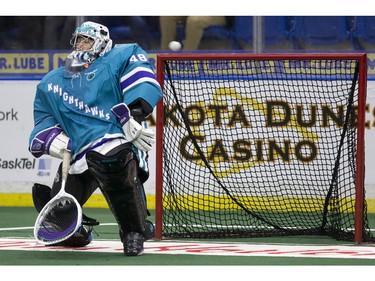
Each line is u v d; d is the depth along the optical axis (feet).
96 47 34.94
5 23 58.39
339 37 56.95
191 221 45.37
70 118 34.55
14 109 57.62
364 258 35.42
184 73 51.49
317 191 53.16
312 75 53.06
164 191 44.65
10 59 58.13
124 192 34.24
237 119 53.57
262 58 39.86
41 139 34.94
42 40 58.29
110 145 33.88
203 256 35.76
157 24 57.93
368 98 55.67
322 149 53.06
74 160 34.78
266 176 53.47
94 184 36.04
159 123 41.14
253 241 40.78
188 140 52.80
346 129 43.39
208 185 52.44
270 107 53.42
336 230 42.75
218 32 57.62
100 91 34.50
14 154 57.67
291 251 37.37
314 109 53.11
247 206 52.29
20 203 57.77
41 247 38.17
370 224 49.65
